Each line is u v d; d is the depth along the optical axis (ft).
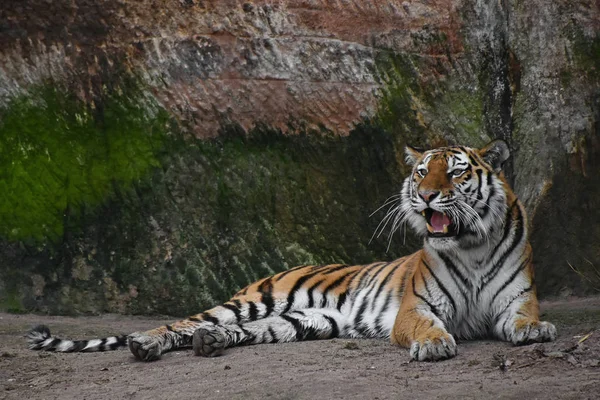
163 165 41.04
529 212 41.29
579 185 41.47
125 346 32.48
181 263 40.45
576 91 41.91
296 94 42.06
